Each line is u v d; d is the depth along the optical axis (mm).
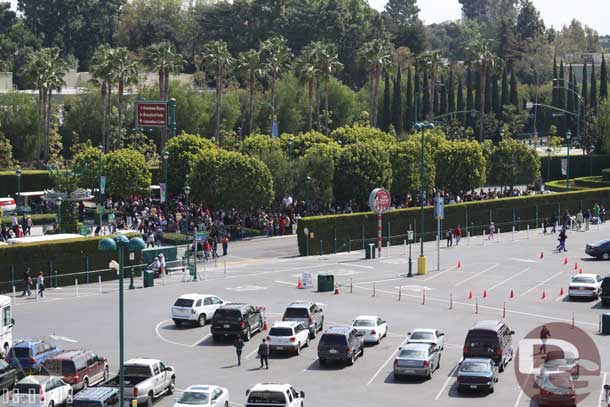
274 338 99438
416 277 141625
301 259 158375
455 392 85938
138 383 81250
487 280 140125
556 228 193875
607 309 121875
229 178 183625
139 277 144250
